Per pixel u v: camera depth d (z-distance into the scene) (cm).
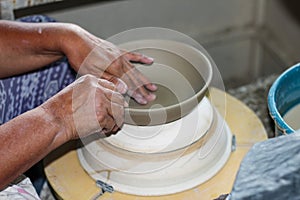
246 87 189
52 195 136
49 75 128
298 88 111
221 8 203
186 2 196
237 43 211
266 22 207
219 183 104
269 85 187
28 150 85
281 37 199
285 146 67
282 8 192
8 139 85
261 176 63
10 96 125
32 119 87
